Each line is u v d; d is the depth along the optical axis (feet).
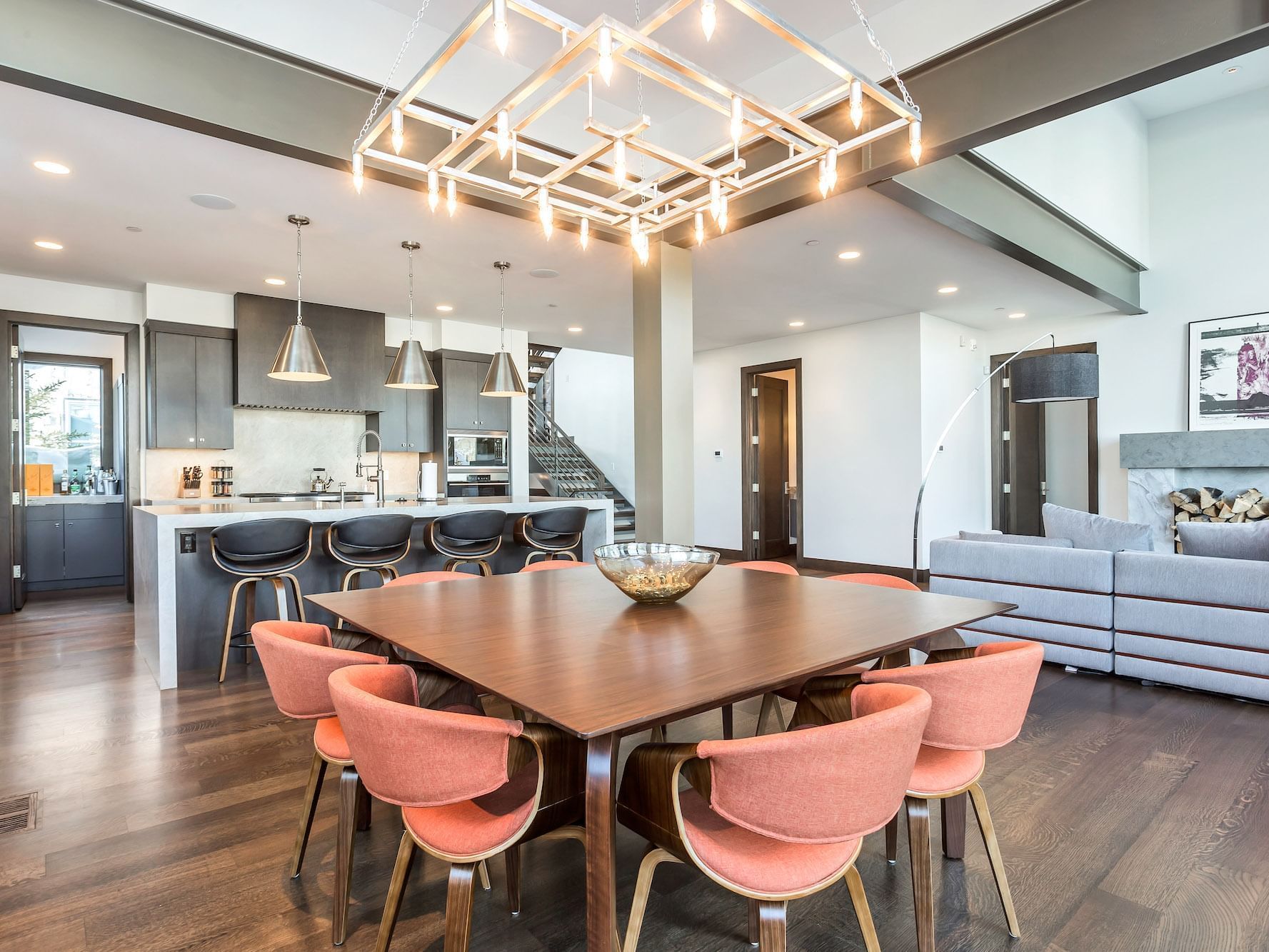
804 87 12.23
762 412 29.73
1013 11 9.64
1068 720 10.70
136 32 9.01
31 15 8.36
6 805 7.98
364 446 23.47
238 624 14.03
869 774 3.93
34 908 6.10
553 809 4.78
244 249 15.85
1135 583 12.32
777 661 5.23
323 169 11.51
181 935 5.75
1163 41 8.55
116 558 23.32
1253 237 21.21
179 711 11.08
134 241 15.31
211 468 20.72
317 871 6.73
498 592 8.48
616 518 32.09
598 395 37.32
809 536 26.66
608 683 4.66
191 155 11.05
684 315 15.76
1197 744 9.73
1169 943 5.64
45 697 11.75
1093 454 24.16
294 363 13.75
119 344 25.29
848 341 25.26
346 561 13.99
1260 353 20.90
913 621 6.67
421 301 20.77
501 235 14.78
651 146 7.61
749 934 5.74
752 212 13.23
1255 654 11.07
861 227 14.64
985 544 14.16
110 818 7.71
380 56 10.96
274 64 10.09
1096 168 19.36
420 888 6.52
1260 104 21.16
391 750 4.34
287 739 9.97
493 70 12.32
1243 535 11.84
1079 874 6.64
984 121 10.02
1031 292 20.30
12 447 18.69
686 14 11.30
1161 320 22.84
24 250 15.98
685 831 4.24
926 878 5.29
